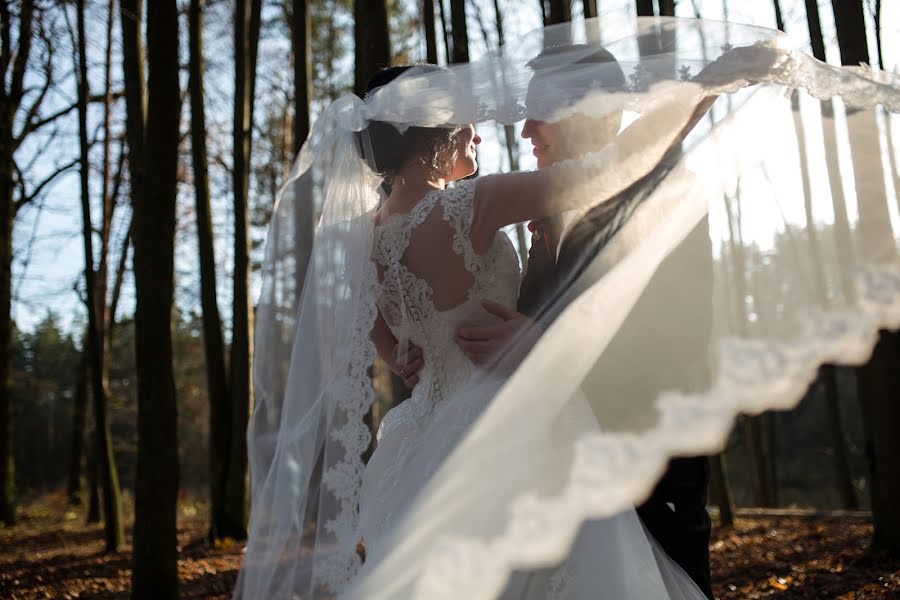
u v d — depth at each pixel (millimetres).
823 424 17500
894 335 5051
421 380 2064
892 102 1798
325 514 1884
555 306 1854
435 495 1588
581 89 1974
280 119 14555
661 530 2051
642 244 1739
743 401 1308
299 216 2178
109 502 8664
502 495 1546
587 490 1382
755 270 1576
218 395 8672
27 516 14422
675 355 1638
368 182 2137
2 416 13250
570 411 1695
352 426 1909
